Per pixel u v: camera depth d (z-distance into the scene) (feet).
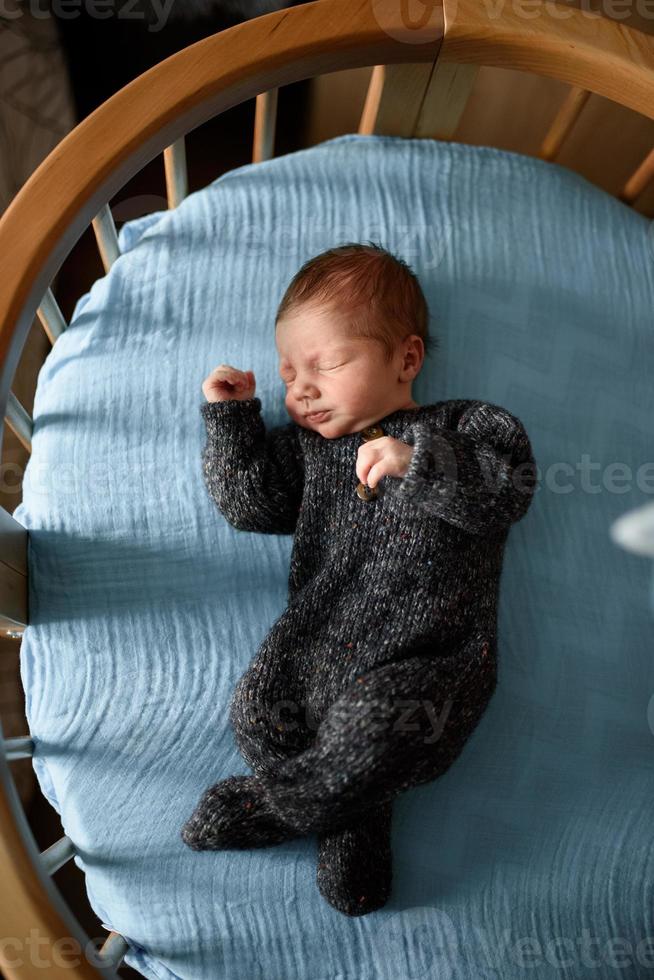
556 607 3.49
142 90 3.06
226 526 3.44
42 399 3.57
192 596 3.37
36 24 4.52
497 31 3.16
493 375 3.69
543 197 3.91
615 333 3.82
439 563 3.01
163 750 3.21
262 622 3.37
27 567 3.33
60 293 5.31
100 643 3.29
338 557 3.11
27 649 3.29
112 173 3.04
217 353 3.60
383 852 3.08
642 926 3.21
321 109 5.43
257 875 3.14
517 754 3.33
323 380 3.14
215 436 3.23
